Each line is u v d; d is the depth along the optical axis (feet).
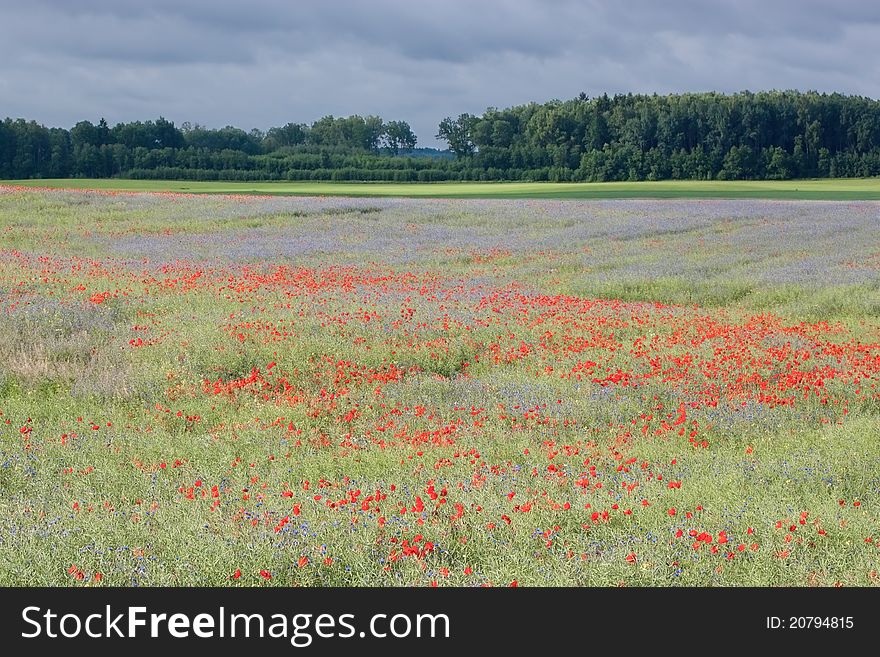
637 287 360.28
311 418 163.84
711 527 101.65
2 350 203.92
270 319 245.65
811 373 198.80
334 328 234.79
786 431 154.20
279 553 93.71
